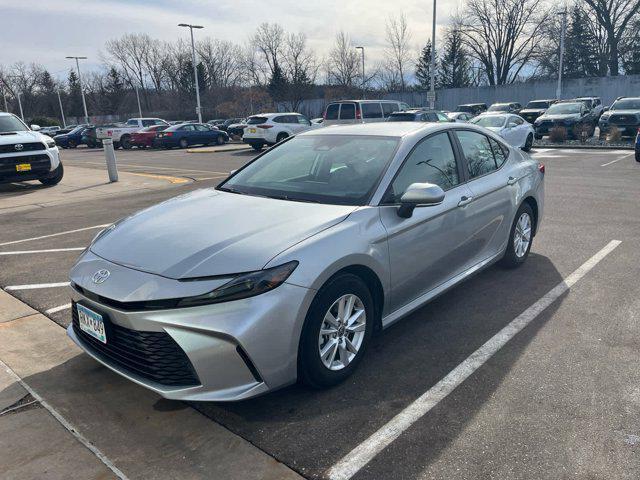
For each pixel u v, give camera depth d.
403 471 2.47
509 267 5.23
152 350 2.73
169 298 2.66
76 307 3.18
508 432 2.74
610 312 4.20
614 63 51.25
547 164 14.34
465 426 2.80
